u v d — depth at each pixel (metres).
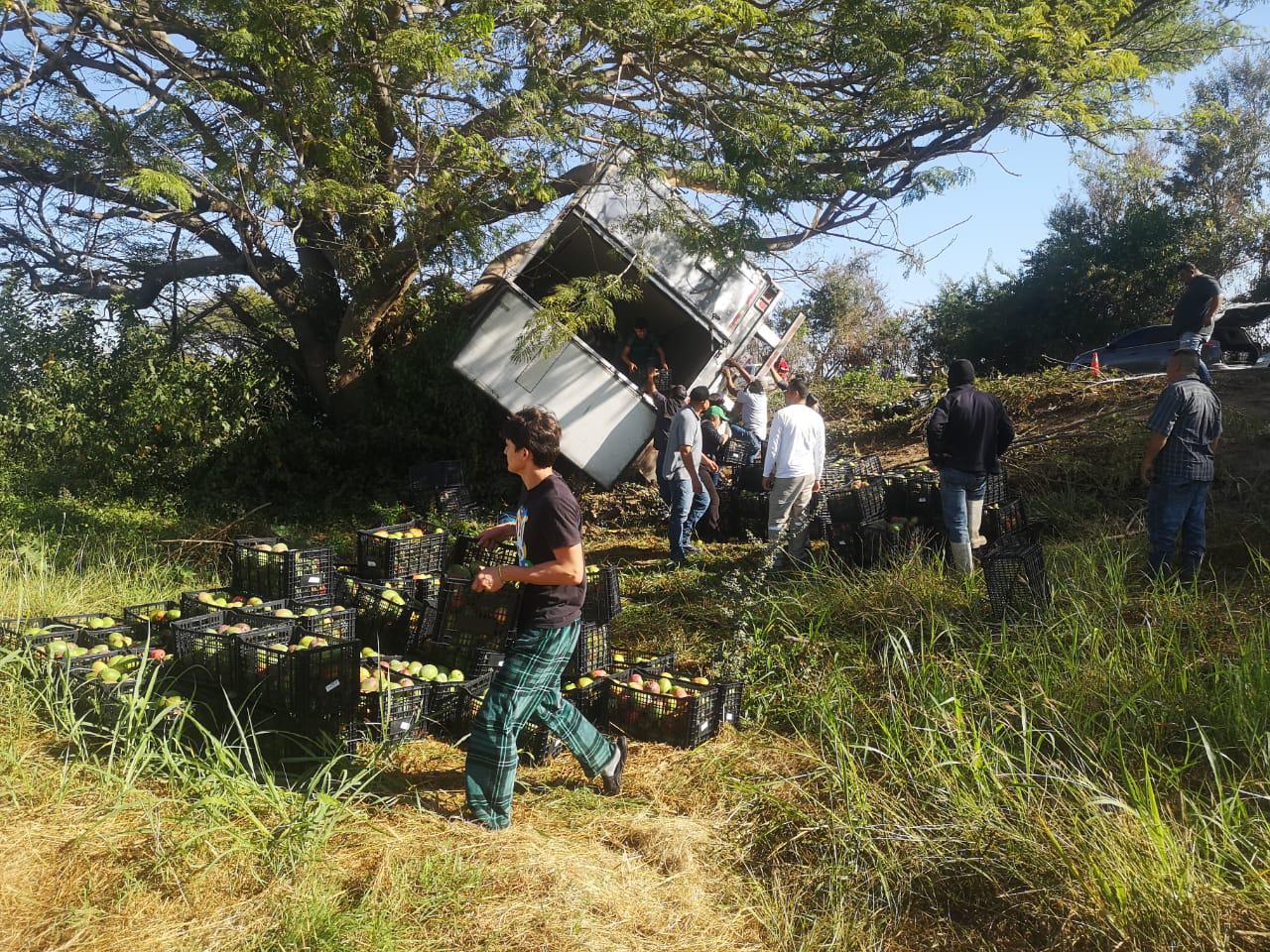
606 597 6.09
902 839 3.91
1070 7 11.18
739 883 3.81
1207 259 31.81
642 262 10.97
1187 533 6.80
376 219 10.82
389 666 5.30
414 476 12.17
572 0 9.70
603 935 3.30
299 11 9.01
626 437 11.23
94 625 5.98
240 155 9.79
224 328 15.12
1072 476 9.50
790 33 10.84
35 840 3.56
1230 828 3.64
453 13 10.38
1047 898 3.52
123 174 10.52
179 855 3.49
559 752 5.00
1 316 12.83
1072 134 11.93
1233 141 35.88
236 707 5.07
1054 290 31.38
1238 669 4.71
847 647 5.97
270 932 3.10
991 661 5.52
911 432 13.70
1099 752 4.41
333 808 3.89
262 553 6.51
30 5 10.38
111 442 11.69
